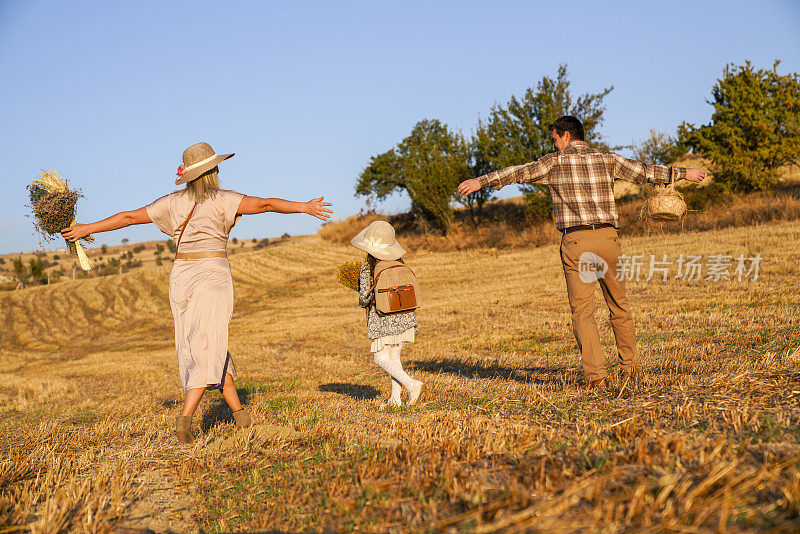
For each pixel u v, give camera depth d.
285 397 6.47
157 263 68.50
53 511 2.54
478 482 2.39
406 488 2.49
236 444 3.89
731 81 28.95
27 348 24.66
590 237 4.57
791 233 19.66
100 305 30.66
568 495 2.08
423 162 40.28
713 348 6.19
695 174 4.70
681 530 1.75
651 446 2.76
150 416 5.96
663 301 12.82
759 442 2.55
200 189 4.11
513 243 32.62
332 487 2.70
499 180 4.62
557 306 15.29
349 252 40.19
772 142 27.48
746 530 1.70
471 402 4.70
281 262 38.44
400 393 5.29
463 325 14.20
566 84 32.53
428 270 29.91
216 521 2.68
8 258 74.12
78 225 4.10
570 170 4.59
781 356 4.82
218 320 4.06
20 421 6.61
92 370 14.54
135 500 2.97
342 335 16.27
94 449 4.18
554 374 6.30
